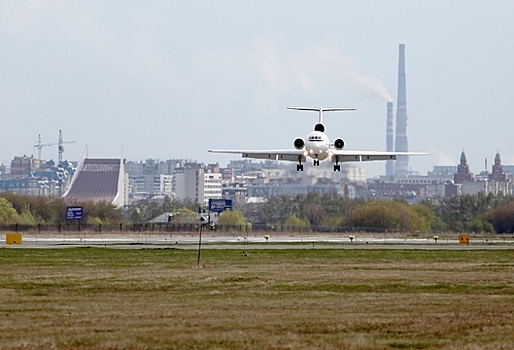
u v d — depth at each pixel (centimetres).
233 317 14588
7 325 13650
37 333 12862
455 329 13375
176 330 13125
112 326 13525
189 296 17962
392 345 12062
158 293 18525
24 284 19925
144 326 13538
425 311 15550
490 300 17338
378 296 18038
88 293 18500
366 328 13438
